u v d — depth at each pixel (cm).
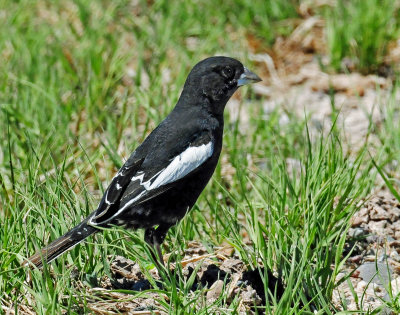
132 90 1617
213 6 1966
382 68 1778
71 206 1016
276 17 1984
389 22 1845
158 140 958
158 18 1953
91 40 1759
